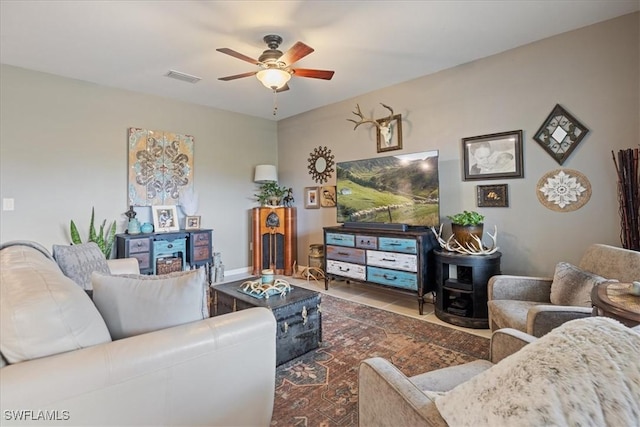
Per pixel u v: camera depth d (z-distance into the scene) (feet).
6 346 2.97
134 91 13.67
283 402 5.96
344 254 12.98
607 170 8.73
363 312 10.93
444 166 11.87
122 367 3.26
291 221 16.96
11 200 11.01
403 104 12.94
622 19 8.45
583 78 9.04
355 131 14.74
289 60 8.59
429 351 7.96
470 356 7.67
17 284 3.50
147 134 13.99
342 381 6.65
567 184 9.36
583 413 1.76
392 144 13.33
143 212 14.02
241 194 17.44
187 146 15.21
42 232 11.58
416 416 2.68
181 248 13.92
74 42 9.43
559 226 9.55
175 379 3.64
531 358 2.11
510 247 10.44
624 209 8.34
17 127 11.09
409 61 11.03
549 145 9.63
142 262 12.71
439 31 9.10
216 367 3.99
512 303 7.27
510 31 9.16
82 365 3.06
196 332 3.91
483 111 10.90
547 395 1.85
